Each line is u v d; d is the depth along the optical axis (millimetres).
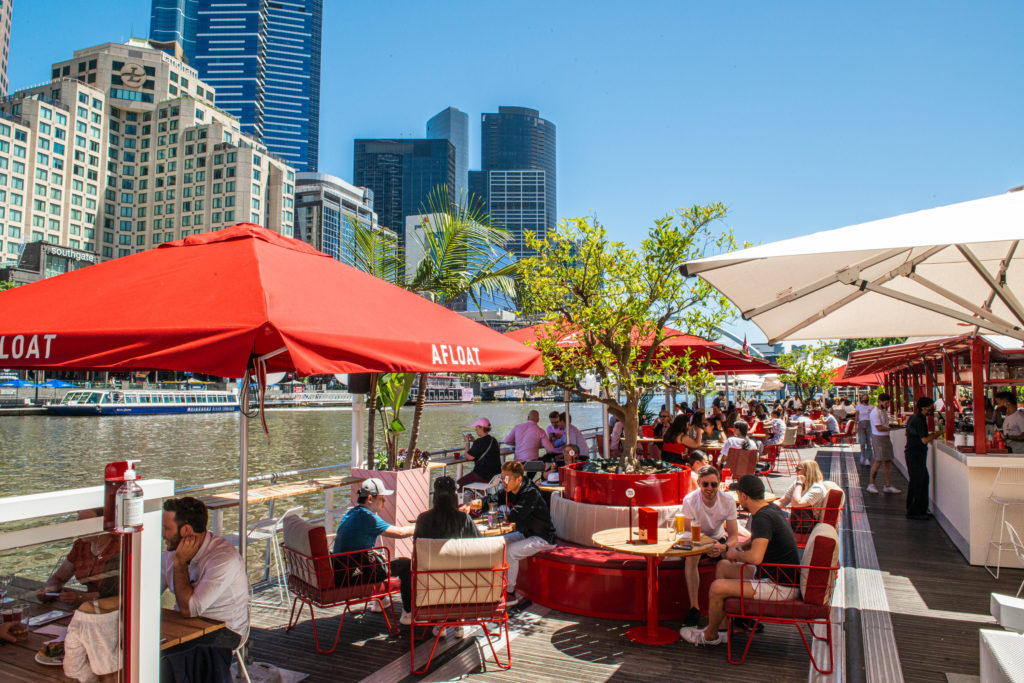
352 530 5383
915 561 7863
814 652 5156
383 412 9156
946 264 5688
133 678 2797
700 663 4980
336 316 3625
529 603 6480
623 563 6031
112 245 141500
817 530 4996
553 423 11664
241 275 3646
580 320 7086
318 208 163375
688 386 7234
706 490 5883
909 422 10617
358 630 5688
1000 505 7566
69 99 133500
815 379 35281
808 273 5023
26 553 2594
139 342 3057
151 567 2889
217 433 52500
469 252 9695
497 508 6844
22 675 2770
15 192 123250
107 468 2812
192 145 140250
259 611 6203
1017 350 7629
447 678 4719
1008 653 3287
